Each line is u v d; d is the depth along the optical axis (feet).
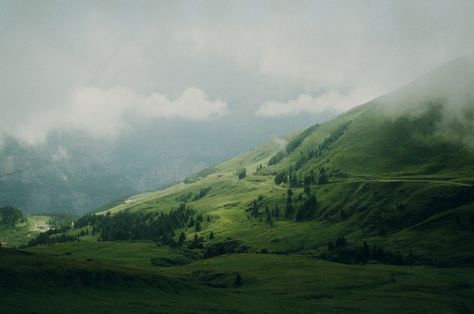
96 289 315.99
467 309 364.79
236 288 475.72
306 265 577.02
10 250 377.09
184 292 371.56
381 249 630.74
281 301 375.86
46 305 257.34
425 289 428.97
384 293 410.11
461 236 630.33
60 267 324.60
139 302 304.09
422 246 635.25
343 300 381.81
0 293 262.26
